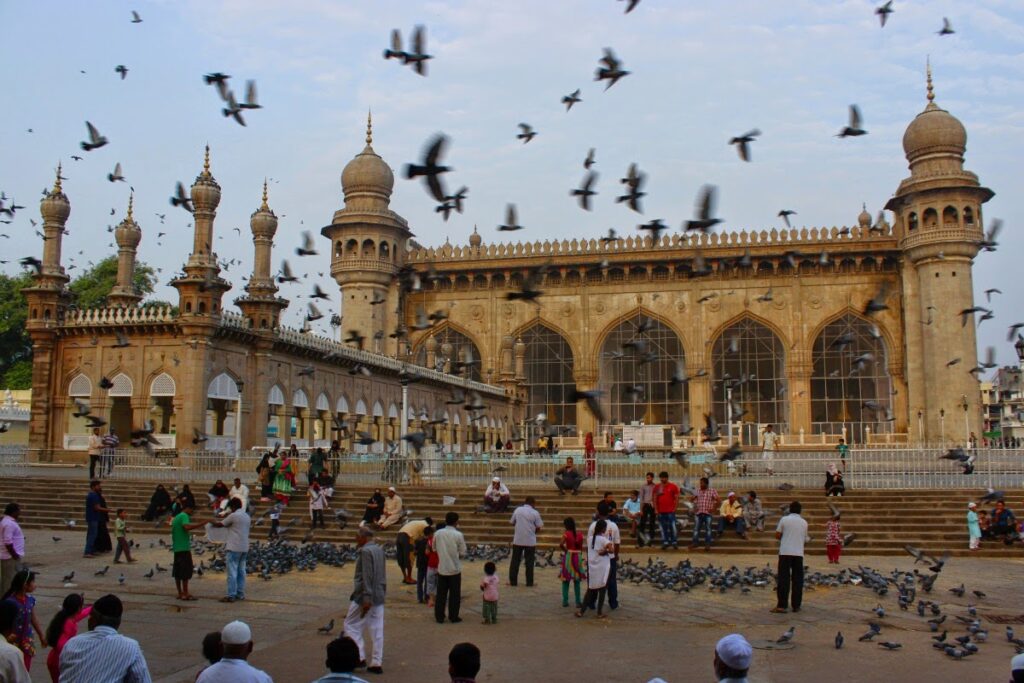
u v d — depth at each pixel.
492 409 40.94
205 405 22.17
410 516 16.59
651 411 42.44
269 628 8.67
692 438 34.28
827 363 41.25
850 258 40.50
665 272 42.84
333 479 18.17
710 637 8.45
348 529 15.95
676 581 11.22
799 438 38.19
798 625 9.03
